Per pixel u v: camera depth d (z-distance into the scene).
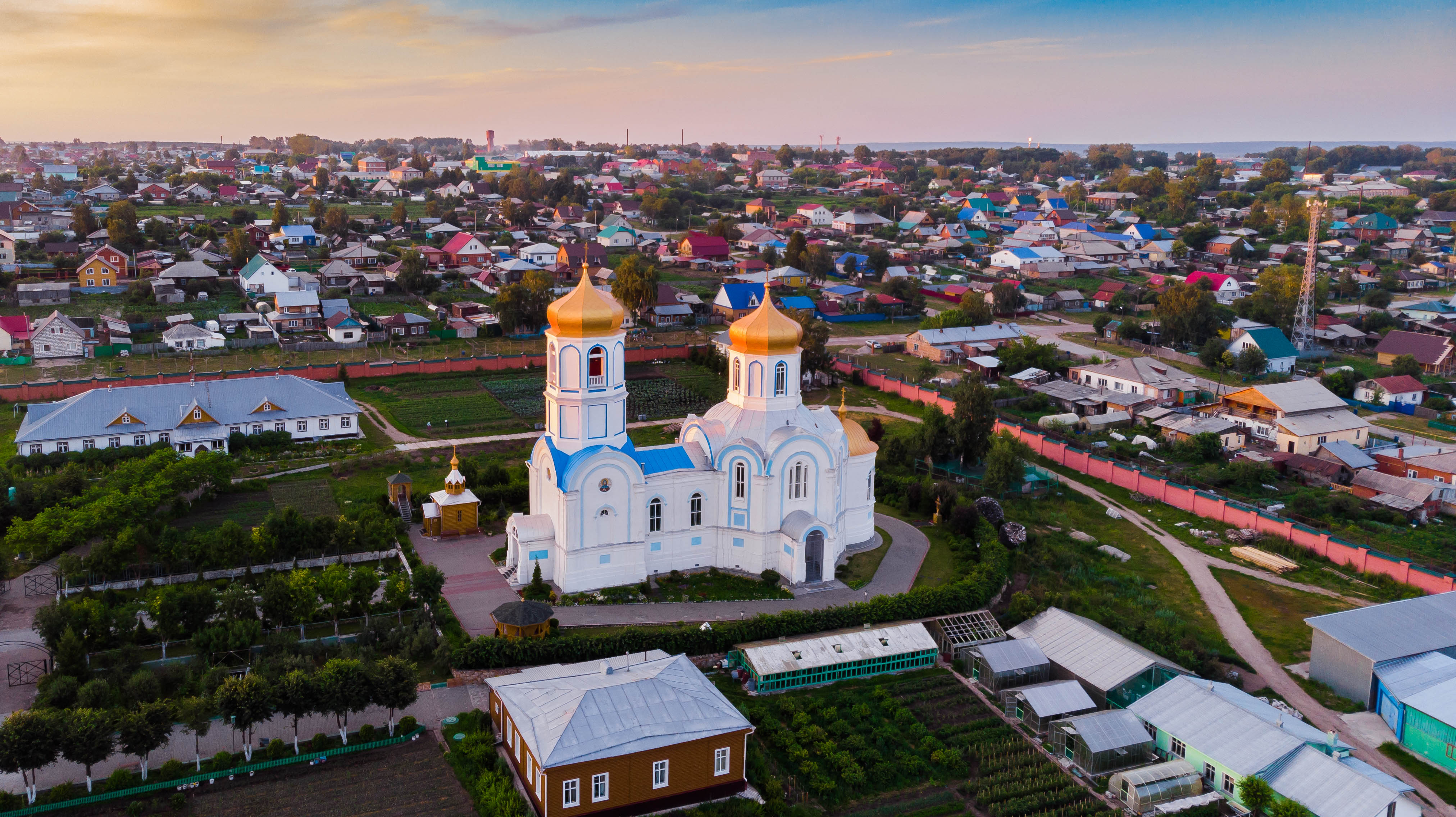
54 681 69.38
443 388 161.12
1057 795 66.00
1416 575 96.50
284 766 65.62
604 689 64.62
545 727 62.44
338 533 94.44
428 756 67.25
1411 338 189.38
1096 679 76.50
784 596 91.88
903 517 112.62
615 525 91.19
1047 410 159.75
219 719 70.81
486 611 86.69
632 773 61.53
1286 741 66.56
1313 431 135.50
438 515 102.38
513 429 141.38
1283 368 186.12
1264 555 104.25
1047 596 90.12
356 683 67.06
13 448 122.75
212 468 108.81
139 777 63.03
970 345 191.62
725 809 63.38
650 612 87.75
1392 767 69.94
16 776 63.53
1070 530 111.06
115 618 77.88
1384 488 120.38
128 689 68.69
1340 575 100.94
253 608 78.81
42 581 88.06
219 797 62.31
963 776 68.50
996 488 118.38
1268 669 83.25
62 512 92.38
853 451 101.69
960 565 99.06
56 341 169.50
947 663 83.69
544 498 93.62
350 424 134.62
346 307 198.75
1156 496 121.56
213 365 168.88
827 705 76.06
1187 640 84.38
